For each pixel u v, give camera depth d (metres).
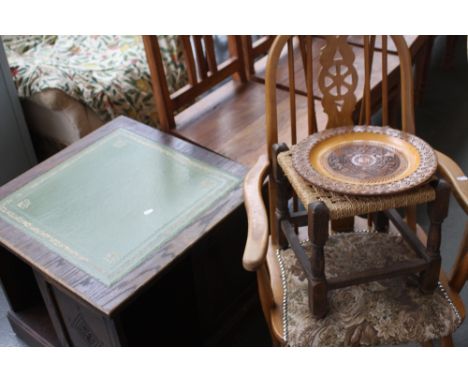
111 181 2.08
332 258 1.76
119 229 1.89
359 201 1.51
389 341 1.59
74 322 1.95
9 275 2.18
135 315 2.22
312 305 1.61
